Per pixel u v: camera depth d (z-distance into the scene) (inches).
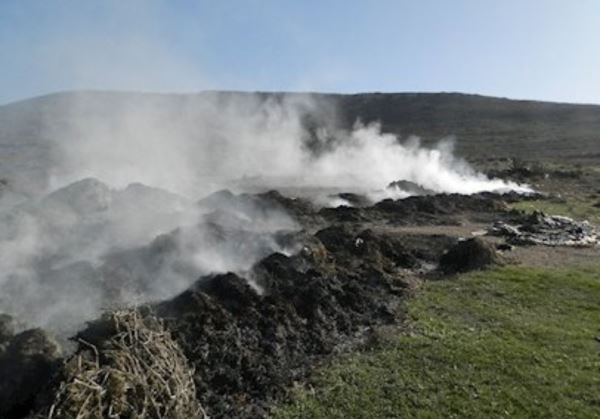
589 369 370.0
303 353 387.9
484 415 316.5
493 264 599.2
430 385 346.6
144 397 262.4
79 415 240.7
